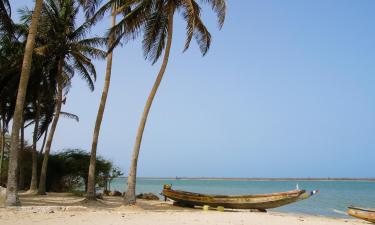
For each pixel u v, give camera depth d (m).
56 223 13.92
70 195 30.61
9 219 14.45
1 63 29.73
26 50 18.95
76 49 28.70
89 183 22.50
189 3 20.55
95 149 22.75
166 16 22.64
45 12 27.78
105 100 22.95
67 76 31.94
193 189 85.56
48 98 32.94
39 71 29.72
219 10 21.16
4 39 27.91
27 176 36.91
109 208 20.52
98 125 22.78
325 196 56.00
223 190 79.75
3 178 38.19
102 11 22.80
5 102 32.50
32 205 20.47
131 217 16.56
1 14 22.30
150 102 21.45
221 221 16.36
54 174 37.75
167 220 15.98
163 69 21.70
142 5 21.50
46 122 37.03
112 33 21.69
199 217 17.52
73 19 29.00
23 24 28.39
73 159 38.47
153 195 32.50
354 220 22.17
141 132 21.28
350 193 67.50
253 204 22.86
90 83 30.53
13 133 18.31
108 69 23.20
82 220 15.01
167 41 21.81
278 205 22.64
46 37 28.81
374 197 52.66
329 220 20.53
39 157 36.94
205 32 22.11
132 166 20.91
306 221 18.44
